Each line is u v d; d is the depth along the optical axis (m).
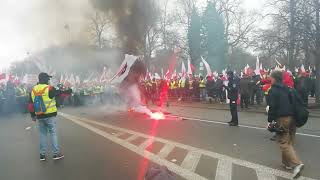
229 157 7.47
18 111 21.48
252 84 19.12
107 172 6.61
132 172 6.55
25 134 12.07
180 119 14.40
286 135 6.45
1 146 9.84
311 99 23.27
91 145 9.30
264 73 20.33
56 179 6.34
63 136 10.92
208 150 8.19
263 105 19.12
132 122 13.88
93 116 17.11
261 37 19.89
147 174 3.89
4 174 6.84
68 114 18.86
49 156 8.30
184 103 23.53
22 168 7.25
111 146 9.04
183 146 8.71
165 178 3.79
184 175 6.24
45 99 7.84
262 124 12.27
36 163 7.62
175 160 7.34
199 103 22.88
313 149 8.08
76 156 8.09
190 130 11.27
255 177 6.04
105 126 12.96
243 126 11.91
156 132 11.03
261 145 8.63
